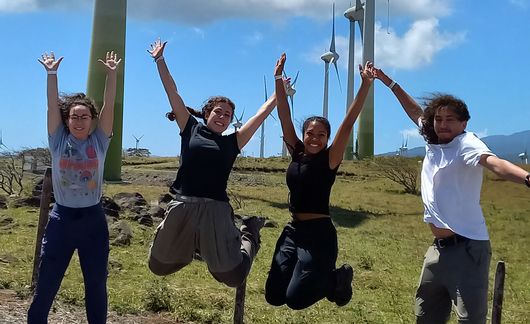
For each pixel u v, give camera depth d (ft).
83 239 10.46
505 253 37.45
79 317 14.10
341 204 60.49
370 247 35.86
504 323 19.26
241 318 12.94
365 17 121.60
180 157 11.11
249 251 11.32
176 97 11.10
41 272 10.40
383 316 18.84
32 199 38.50
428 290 10.27
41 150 64.69
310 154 11.25
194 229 10.69
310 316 17.70
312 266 10.84
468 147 9.55
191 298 18.02
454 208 9.75
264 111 11.56
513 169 8.82
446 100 9.91
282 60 11.91
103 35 70.59
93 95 70.28
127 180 75.00
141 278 21.11
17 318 13.12
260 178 86.02
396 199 67.51
